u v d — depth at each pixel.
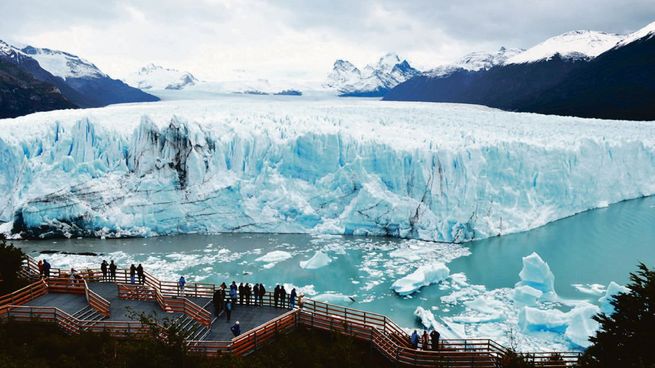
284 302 21.33
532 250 37.16
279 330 18.94
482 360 18.67
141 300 21.83
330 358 16.84
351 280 31.22
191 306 20.20
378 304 27.73
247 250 36.94
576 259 34.97
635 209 48.22
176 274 31.38
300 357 16.88
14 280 22.73
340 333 17.64
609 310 25.12
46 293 22.14
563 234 40.88
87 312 20.11
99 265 32.66
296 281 30.84
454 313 26.72
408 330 24.36
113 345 16.20
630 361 15.32
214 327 19.28
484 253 36.62
